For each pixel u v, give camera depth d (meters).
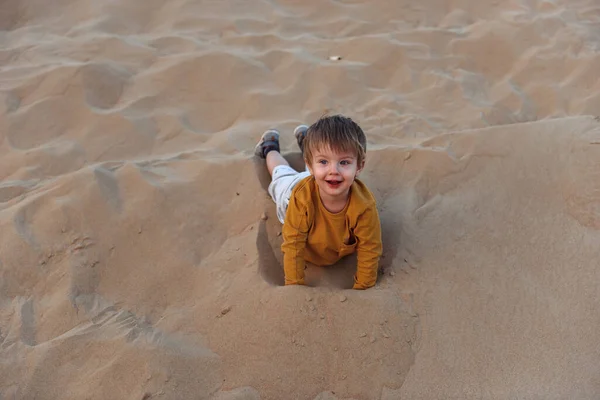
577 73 3.92
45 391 2.08
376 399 1.99
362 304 2.20
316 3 4.98
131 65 4.09
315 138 2.14
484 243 2.48
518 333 2.12
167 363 2.10
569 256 2.35
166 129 3.59
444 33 4.45
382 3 4.94
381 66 4.19
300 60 4.15
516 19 4.57
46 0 4.92
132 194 2.89
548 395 1.91
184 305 2.42
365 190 2.33
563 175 2.65
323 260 2.53
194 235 2.73
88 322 2.34
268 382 2.06
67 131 3.57
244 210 2.84
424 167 2.91
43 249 2.64
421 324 2.19
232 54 4.12
